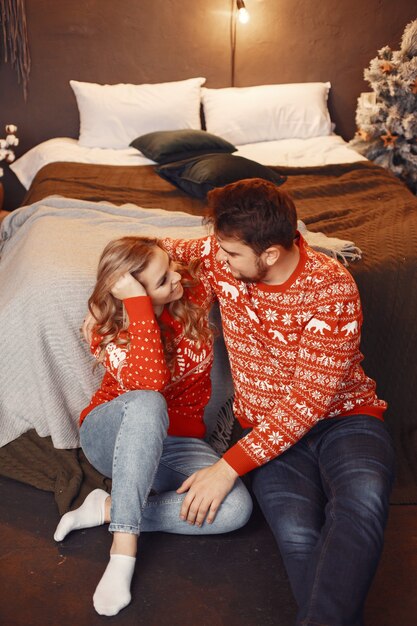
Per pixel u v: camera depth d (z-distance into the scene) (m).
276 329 1.68
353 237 2.55
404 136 4.11
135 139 3.96
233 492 1.76
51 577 1.73
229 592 1.70
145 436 1.64
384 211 2.92
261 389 1.77
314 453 1.73
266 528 1.92
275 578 1.75
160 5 4.28
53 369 2.13
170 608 1.65
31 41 4.26
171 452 1.85
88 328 1.85
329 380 1.62
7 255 2.66
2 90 4.34
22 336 2.14
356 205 3.08
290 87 4.36
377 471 1.57
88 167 3.75
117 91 4.21
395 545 1.86
